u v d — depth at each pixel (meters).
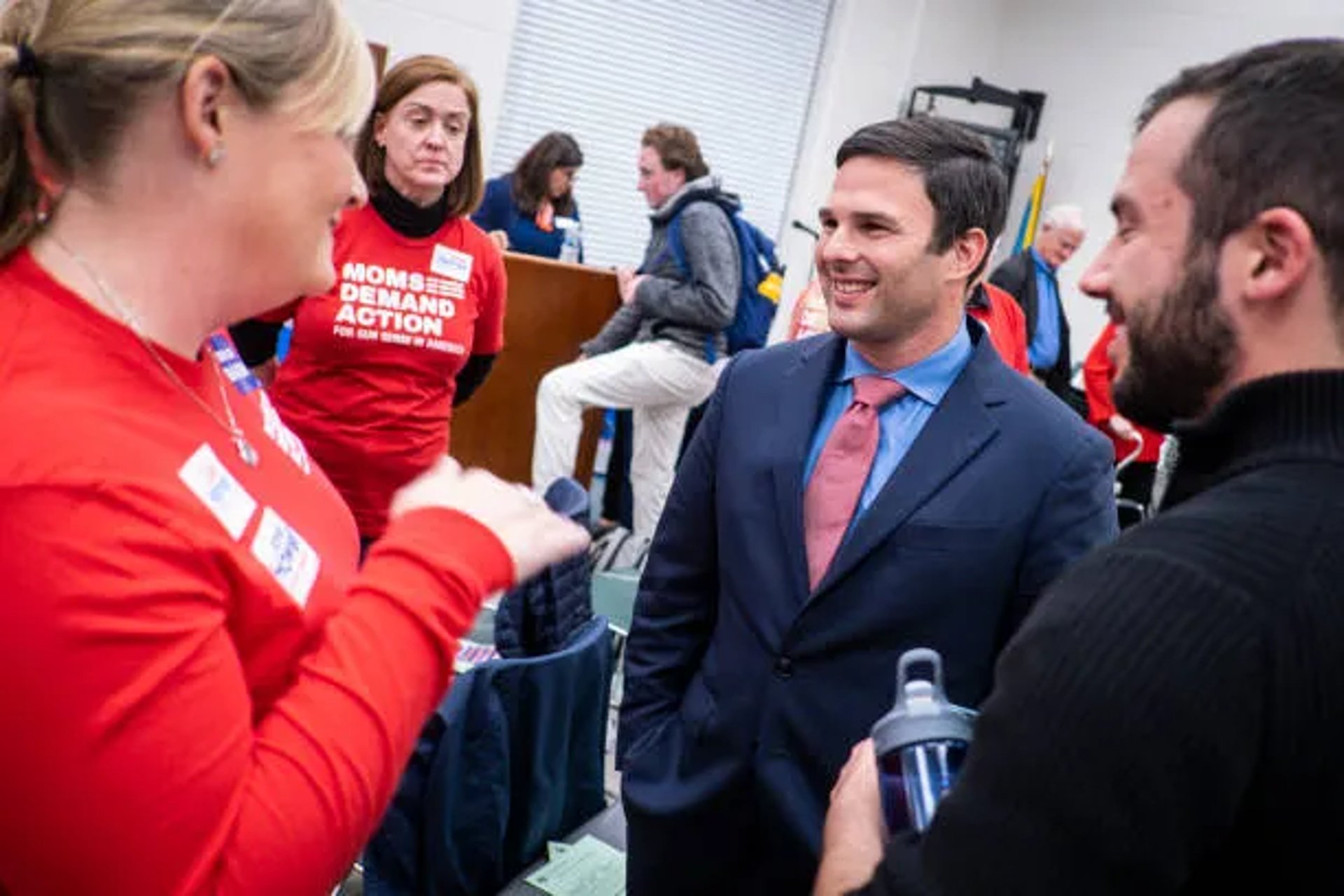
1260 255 0.60
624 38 6.20
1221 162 0.61
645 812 1.41
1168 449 3.12
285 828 0.64
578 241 5.13
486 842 1.64
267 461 0.84
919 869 0.61
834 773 1.27
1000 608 1.27
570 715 1.82
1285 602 0.54
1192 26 6.73
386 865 1.58
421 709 0.72
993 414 1.30
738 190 6.87
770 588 1.32
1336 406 0.58
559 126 6.14
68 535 0.58
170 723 0.60
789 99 6.88
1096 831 0.54
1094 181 7.12
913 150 1.28
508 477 4.08
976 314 3.15
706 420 1.50
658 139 3.94
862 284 1.30
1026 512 1.25
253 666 0.72
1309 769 0.54
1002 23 7.52
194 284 0.71
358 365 2.09
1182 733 0.53
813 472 1.36
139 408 0.68
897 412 1.35
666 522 1.52
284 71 0.68
